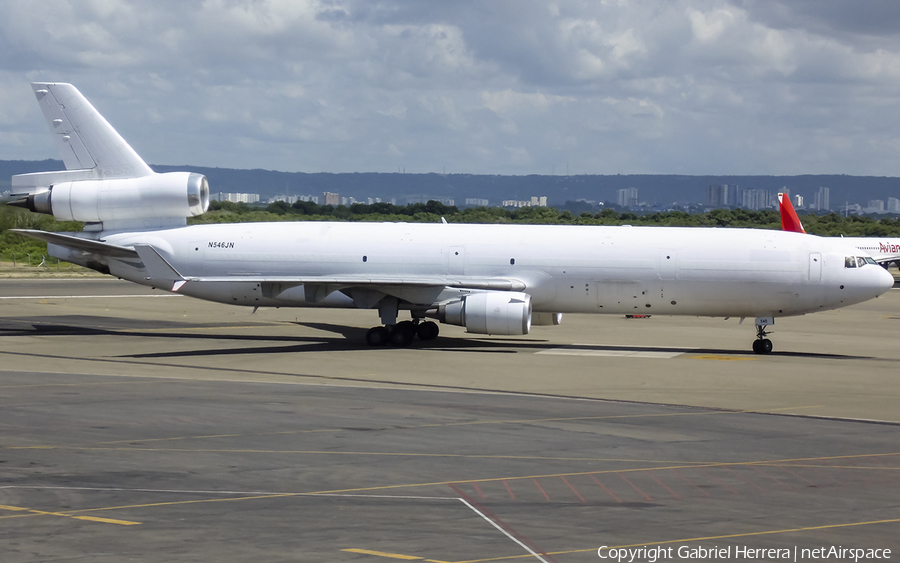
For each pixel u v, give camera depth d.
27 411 90.12
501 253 153.62
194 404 95.25
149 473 66.50
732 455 75.00
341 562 47.62
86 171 165.12
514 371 124.25
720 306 149.50
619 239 152.00
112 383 109.31
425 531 53.38
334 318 199.00
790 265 145.62
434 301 151.75
